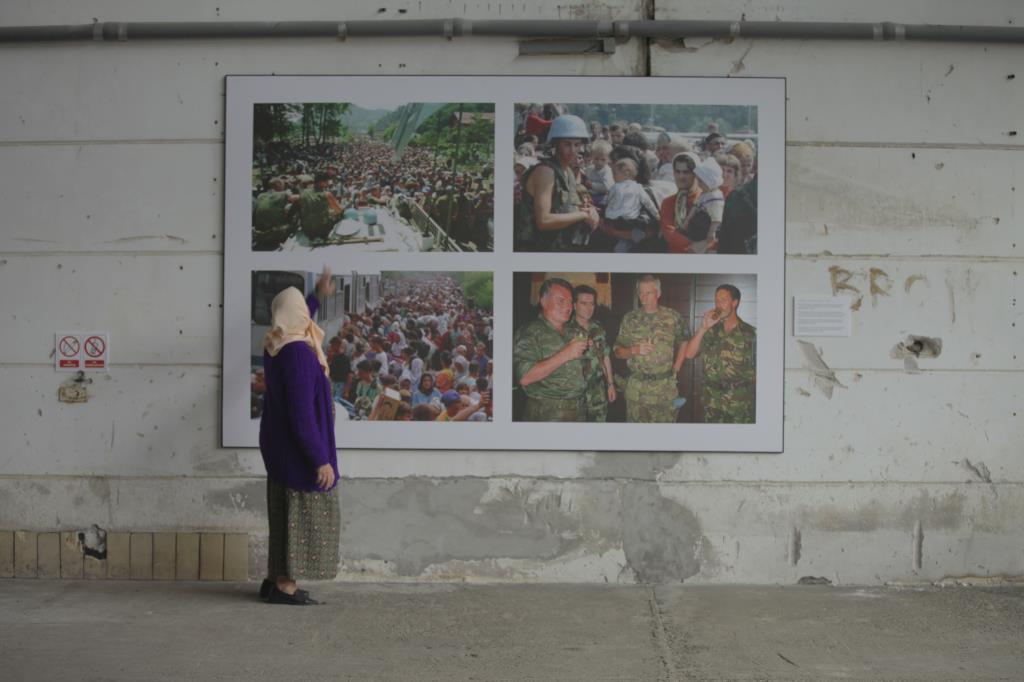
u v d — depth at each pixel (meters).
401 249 5.54
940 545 5.53
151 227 5.62
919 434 5.55
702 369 5.53
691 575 5.53
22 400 5.63
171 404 5.60
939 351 5.56
